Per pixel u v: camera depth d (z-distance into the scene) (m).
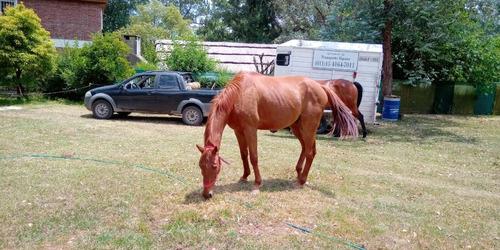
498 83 20.08
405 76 19.09
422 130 13.52
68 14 19.06
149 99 11.98
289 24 30.94
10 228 4.12
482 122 16.58
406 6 15.00
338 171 7.24
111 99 12.12
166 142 8.81
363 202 5.65
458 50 18.45
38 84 16.02
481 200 6.11
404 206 5.57
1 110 12.57
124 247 3.87
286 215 4.86
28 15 14.15
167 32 36.16
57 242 3.91
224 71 16.50
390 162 8.42
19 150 7.35
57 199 4.95
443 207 5.66
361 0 15.70
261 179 6.18
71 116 12.21
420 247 4.32
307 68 13.33
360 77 13.22
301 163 6.22
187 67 16.11
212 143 4.93
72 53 16.34
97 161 6.82
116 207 4.80
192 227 4.35
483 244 4.51
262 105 5.45
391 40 17.31
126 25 38.66
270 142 9.62
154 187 5.54
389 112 15.77
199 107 11.85
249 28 35.06
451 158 9.24
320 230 4.52
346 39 16.56
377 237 4.48
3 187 5.29
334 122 6.29
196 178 6.10
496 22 18.17
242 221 4.59
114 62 15.70
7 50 13.75
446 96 19.70
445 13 15.85
